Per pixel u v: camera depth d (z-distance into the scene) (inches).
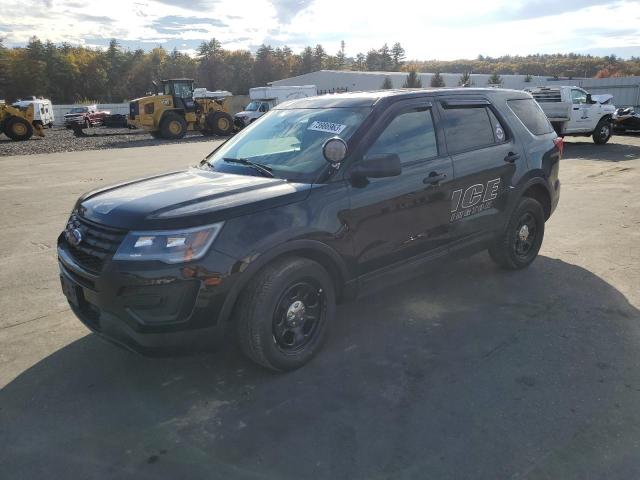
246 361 139.8
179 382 130.1
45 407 120.3
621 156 593.3
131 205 123.4
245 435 109.1
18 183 470.3
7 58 4015.8
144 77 4992.6
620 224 278.2
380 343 148.5
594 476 95.3
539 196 209.8
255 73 5211.6
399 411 116.1
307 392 124.6
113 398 123.6
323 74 3284.9
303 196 130.1
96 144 960.3
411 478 95.7
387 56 6619.1
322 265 138.6
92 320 127.3
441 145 164.9
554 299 177.0
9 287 199.2
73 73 4471.0
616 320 159.9
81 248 124.5
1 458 103.4
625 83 1738.4
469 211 173.6
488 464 98.7
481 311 168.7
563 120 633.0
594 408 115.4
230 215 118.8
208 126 1155.9
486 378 128.7
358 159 141.4
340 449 104.0
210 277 114.9
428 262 163.5
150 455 103.7
